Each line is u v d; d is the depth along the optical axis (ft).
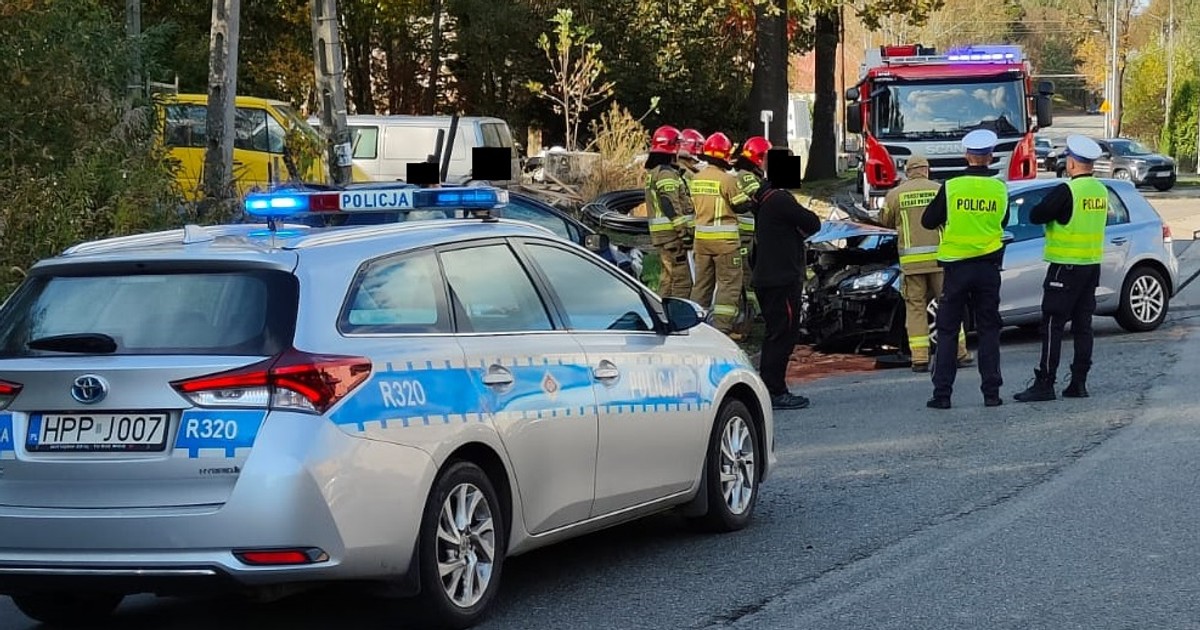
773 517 25.64
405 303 18.80
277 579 16.83
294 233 19.22
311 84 98.53
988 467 28.94
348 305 17.99
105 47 43.27
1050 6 377.09
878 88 73.20
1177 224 101.30
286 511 16.65
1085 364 36.88
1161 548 22.20
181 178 56.24
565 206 72.64
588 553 23.80
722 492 24.34
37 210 38.09
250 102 64.28
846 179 127.03
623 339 22.35
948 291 36.35
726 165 45.42
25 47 41.01
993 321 36.29
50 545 17.19
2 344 18.24
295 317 17.43
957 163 71.92
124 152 41.63
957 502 25.99
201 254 18.07
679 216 48.03
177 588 17.03
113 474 17.06
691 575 21.95
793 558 22.68
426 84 119.75
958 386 40.34
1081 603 19.52
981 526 24.08
